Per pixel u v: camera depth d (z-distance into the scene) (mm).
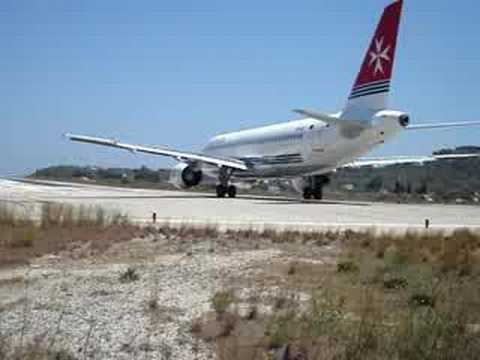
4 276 12344
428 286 11078
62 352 7324
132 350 7500
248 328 8391
